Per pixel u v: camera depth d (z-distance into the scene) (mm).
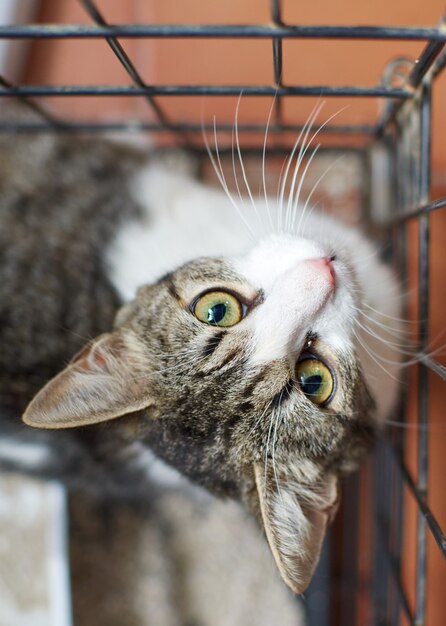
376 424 316
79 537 382
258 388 269
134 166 375
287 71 363
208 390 269
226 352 270
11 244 334
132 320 292
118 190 362
